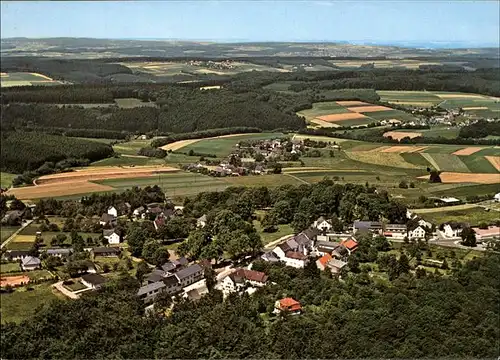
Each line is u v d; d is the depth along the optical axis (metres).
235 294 97.38
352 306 89.00
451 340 78.75
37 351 87.50
